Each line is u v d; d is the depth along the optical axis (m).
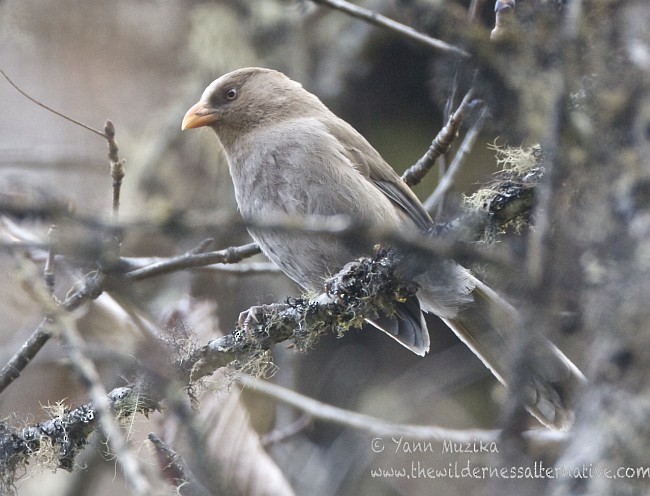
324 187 10.74
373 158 11.42
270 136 11.15
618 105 5.58
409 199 11.38
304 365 17.42
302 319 8.83
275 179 10.99
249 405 12.88
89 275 9.12
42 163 14.71
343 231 5.82
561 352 8.10
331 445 15.93
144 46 17.84
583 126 5.77
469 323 10.09
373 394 16.73
